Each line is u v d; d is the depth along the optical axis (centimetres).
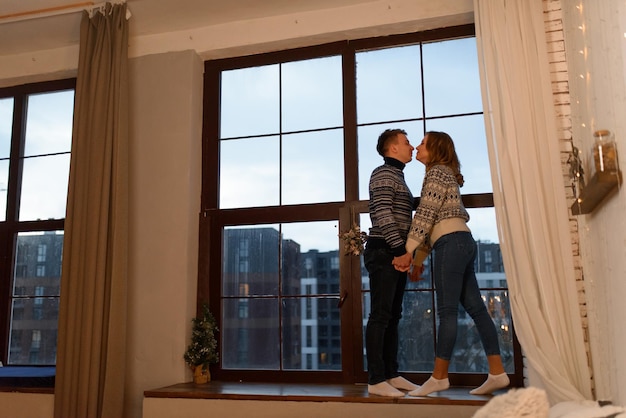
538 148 310
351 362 372
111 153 388
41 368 416
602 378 251
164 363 382
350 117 396
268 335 392
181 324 384
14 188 450
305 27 400
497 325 353
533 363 286
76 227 384
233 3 393
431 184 313
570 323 287
